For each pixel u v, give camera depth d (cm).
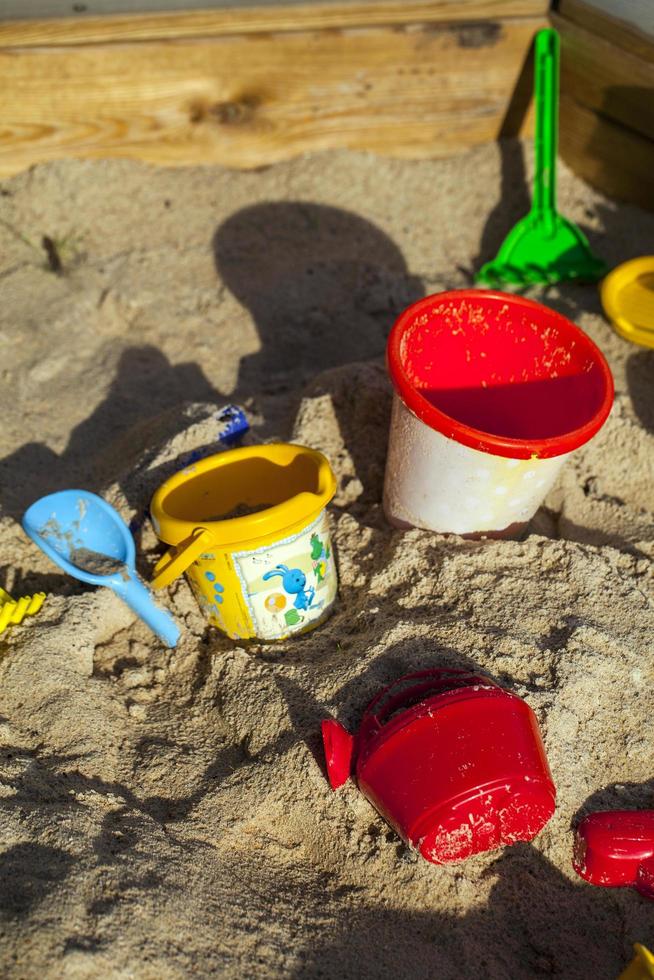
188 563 95
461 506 104
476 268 145
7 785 91
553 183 142
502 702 90
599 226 148
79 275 137
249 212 146
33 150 144
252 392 130
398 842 93
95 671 103
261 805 94
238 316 136
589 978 91
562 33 144
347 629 104
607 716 99
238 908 90
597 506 116
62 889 86
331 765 92
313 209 147
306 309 138
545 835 95
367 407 120
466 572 104
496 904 93
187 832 93
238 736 98
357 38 143
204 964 86
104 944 84
